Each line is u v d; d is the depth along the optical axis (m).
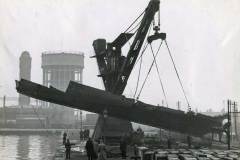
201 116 36.28
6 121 133.50
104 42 40.56
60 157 32.22
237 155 21.75
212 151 24.36
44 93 31.91
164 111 35.44
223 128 36.22
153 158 21.09
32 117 136.00
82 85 32.81
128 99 34.47
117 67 39.03
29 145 54.94
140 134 36.25
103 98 33.56
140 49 37.53
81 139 51.91
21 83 31.34
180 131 36.75
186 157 19.20
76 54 146.62
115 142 36.81
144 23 36.72
